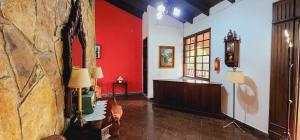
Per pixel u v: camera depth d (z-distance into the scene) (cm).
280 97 292
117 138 316
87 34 343
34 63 127
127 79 718
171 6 539
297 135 278
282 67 288
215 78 474
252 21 349
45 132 141
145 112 480
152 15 621
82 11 287
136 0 622
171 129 361
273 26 302
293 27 270
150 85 633
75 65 229
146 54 675
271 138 308
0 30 94
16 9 109
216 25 465
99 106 267
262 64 328
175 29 650
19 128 106
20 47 111
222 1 440
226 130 355
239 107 388
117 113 298
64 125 189
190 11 555
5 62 96
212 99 441
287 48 278
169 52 646
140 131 350
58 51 176
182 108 488
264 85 324
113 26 690
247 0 360
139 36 725
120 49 703
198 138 320
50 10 158
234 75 350
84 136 177
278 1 293
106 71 689
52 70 159
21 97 109
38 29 136
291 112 276
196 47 573
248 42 360
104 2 675
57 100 169
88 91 254
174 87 505
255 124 346
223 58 438
